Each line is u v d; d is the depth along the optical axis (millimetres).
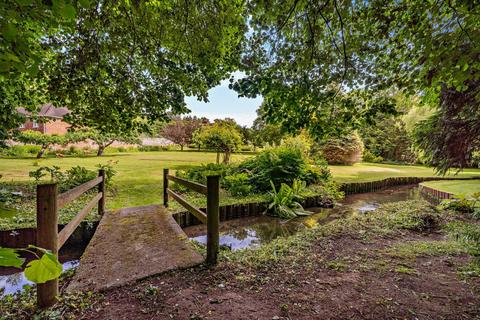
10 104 4191
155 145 22000
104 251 2553
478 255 2580
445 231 3570
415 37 2145
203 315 1598
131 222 3562
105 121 3834
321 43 2451
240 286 1954
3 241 3303
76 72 3172
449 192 7039
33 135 12781
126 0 2545
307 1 2150
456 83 2072
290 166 7426
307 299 1795
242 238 4285
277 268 2277
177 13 2809
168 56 3240
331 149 15188
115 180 7762
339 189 8102
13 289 2422
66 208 4477
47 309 1615
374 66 2506
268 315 1611
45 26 2129
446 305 1741
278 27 2455
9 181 6633
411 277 2143
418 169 14758
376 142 19938
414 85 2373
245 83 2621
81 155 15539
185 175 7520
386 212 4555
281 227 4926
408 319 1592
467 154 3957
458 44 1840
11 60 1046
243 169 7949
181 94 3619
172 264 2275
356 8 2186
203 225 4750
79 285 1905
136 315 1587
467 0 1743
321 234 3295
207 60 3094
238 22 2650
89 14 2561
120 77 3414
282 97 2607
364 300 1794
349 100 2611
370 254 2660
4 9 981
